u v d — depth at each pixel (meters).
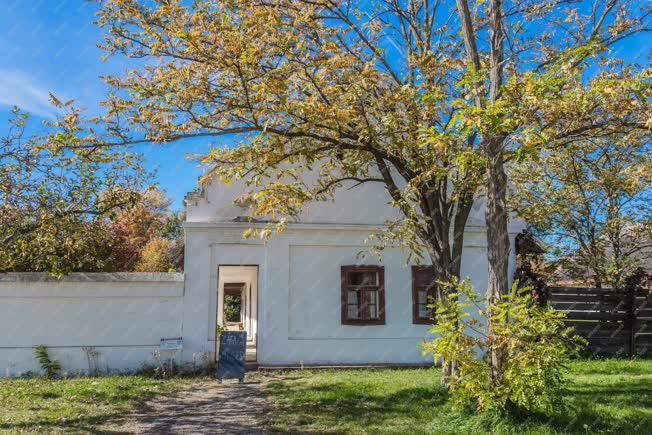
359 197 15.14
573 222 16.91
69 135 8.59
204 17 8.60
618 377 10.80
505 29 10.38
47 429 7.43
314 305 14.62
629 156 14.65
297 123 8.86
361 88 9.03
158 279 13.76
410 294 15.04
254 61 8.24
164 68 9.22
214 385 11.73
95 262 16.56
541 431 6.65
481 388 7.10
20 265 14.42
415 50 11.02
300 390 10.55
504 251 7.84
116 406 9.20
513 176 15.44
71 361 13.21
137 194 11.70
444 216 10.20
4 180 9.91
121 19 9.12
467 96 7.76
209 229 14.27
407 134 9.49
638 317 15.20
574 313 15.08
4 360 12.96
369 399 9.26
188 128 9.02
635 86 6.58
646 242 17.27
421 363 14.70
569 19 10.11
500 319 7.00
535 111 7.22
